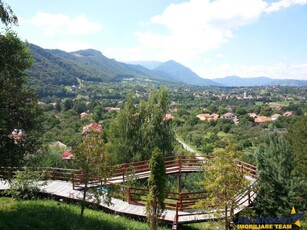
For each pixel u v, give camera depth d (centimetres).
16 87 1598
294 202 2033
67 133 7500
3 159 1544
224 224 1520
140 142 4416
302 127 3381
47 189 2148
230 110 18850
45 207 1738
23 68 1650
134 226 1688
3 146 1564
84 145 1562
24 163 1658
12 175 2017
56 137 6869
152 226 1599
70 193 2023
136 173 2711
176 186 3142
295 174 2316
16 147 1577
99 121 10312
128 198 2012
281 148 2248
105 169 1586
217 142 9075
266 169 2161
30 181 2005
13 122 1560
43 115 1719
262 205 2100
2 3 1392
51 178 2378
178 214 1816
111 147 4344
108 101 19075
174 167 2819
